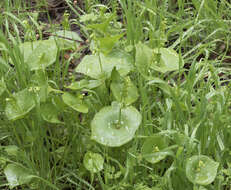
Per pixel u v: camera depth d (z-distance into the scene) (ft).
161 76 2.49
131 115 2.15
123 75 2.33
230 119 2.18
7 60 2.50
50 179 2.22
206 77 2.66
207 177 1.98
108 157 2.14
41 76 2.24
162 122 2.25
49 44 2.42
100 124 2.13
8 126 2.38
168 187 2.08
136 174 2.12
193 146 2.09
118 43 2.61
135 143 2.17
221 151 2.16
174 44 2.65
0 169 2.30
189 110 2.28
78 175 2.25
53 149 2.26
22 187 2.22
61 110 2.23
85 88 2.35
